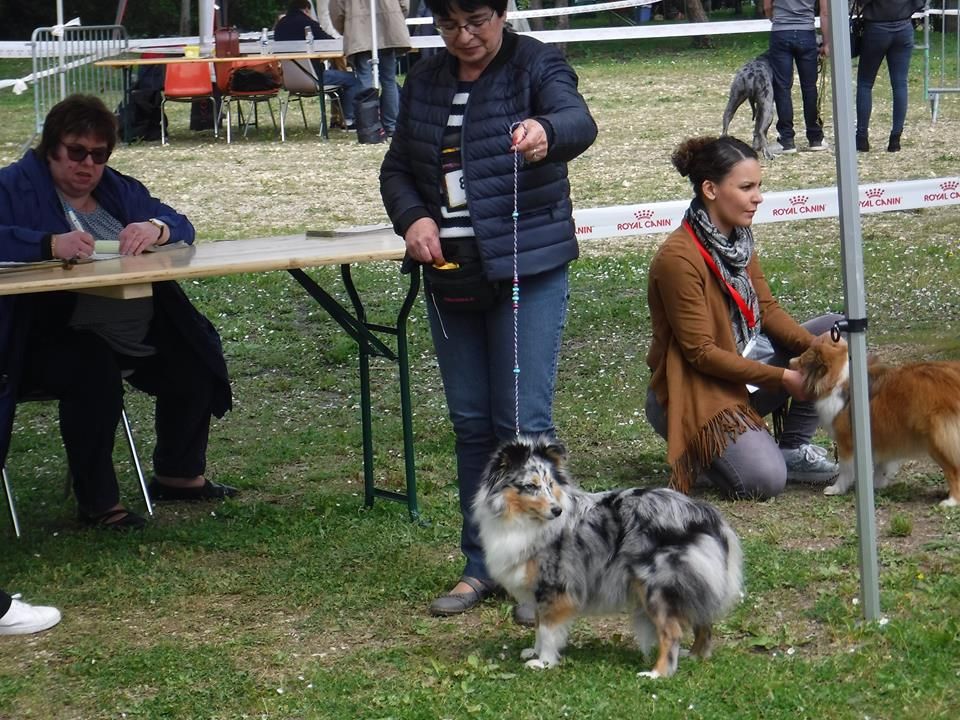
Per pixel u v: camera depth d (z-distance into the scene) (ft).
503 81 15.51
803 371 20.63
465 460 17.08
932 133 57.98
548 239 15.81
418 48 67.10
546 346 16.20
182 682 14.90
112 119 20.30
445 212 15.93
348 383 29.40
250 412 27.61
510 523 14.32
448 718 13.51
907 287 33.99
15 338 18.19
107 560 19.20
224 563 19.16
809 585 16.88
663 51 109.91
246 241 21.21
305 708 14.03
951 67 82.02
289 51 67.51
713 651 14.83
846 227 14.83
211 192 50.57
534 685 14.14
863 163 50.96
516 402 16.26
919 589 16.43
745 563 17.67
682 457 20.52
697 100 74.33
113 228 20.90
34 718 14.26
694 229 20.52
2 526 21.21
